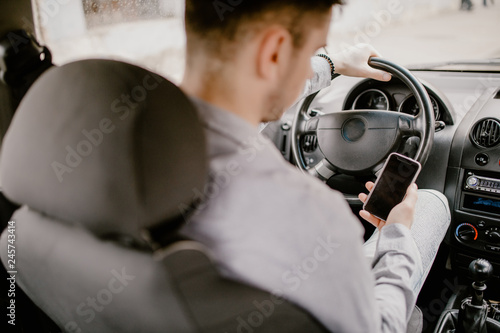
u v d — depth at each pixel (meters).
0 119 1.01
